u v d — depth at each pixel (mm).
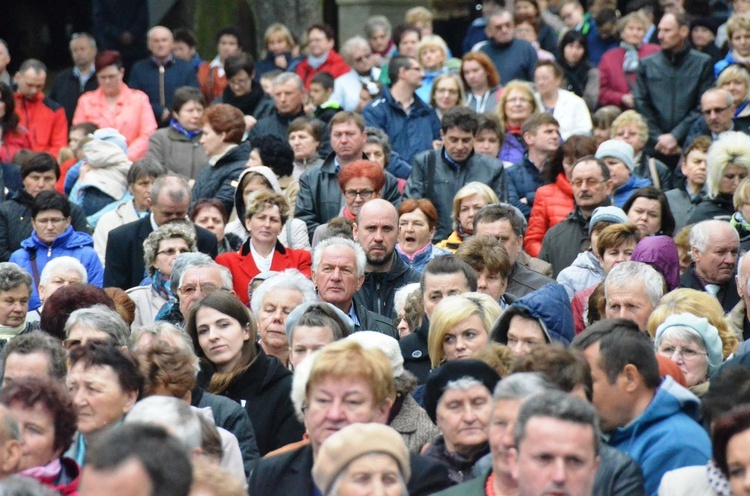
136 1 59375
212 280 26578
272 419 22469
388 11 61500
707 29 49250
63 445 17734
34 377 17938
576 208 33375
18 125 47781
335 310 21969
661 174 40438
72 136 45781
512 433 15930
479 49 50312
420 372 24094
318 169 36469
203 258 27078
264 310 24688
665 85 44094
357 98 49312
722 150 33625
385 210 28938
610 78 48844
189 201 32812
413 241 31500
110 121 48062
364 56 49438
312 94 49094
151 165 36812
